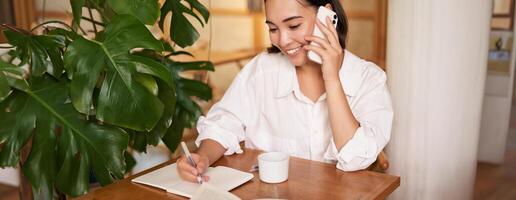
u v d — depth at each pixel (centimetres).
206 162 117
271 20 124
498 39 309
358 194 102
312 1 121
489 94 316
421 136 201
